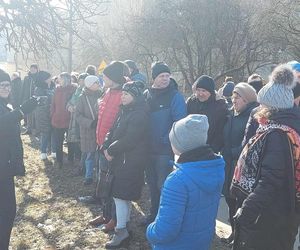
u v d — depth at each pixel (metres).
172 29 24.84
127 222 4.79
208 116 5.03
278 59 24.75
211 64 25.34
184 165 2.75
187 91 26.38
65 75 8.54
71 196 6.89
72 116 8.13
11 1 9.61
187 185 2.69
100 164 5.05
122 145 4.45
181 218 2.69
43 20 9.92
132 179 4.55
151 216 5.25
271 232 2.91
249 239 2.97
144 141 4.59
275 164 2.81
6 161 3.99
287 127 2.89
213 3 24.30
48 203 6.56
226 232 5.62
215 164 2.79
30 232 5.38
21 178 8.02
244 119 4.80
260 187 2.83
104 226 5.29
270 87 2.97
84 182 7.44
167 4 25.23
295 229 2.99
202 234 2.80
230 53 24.98
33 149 10.97
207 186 2.72
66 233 5.30
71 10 10.53
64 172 8.45
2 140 3.94
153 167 5.08
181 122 2.81
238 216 2.91
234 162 4.80
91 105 7.10
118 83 5.27
